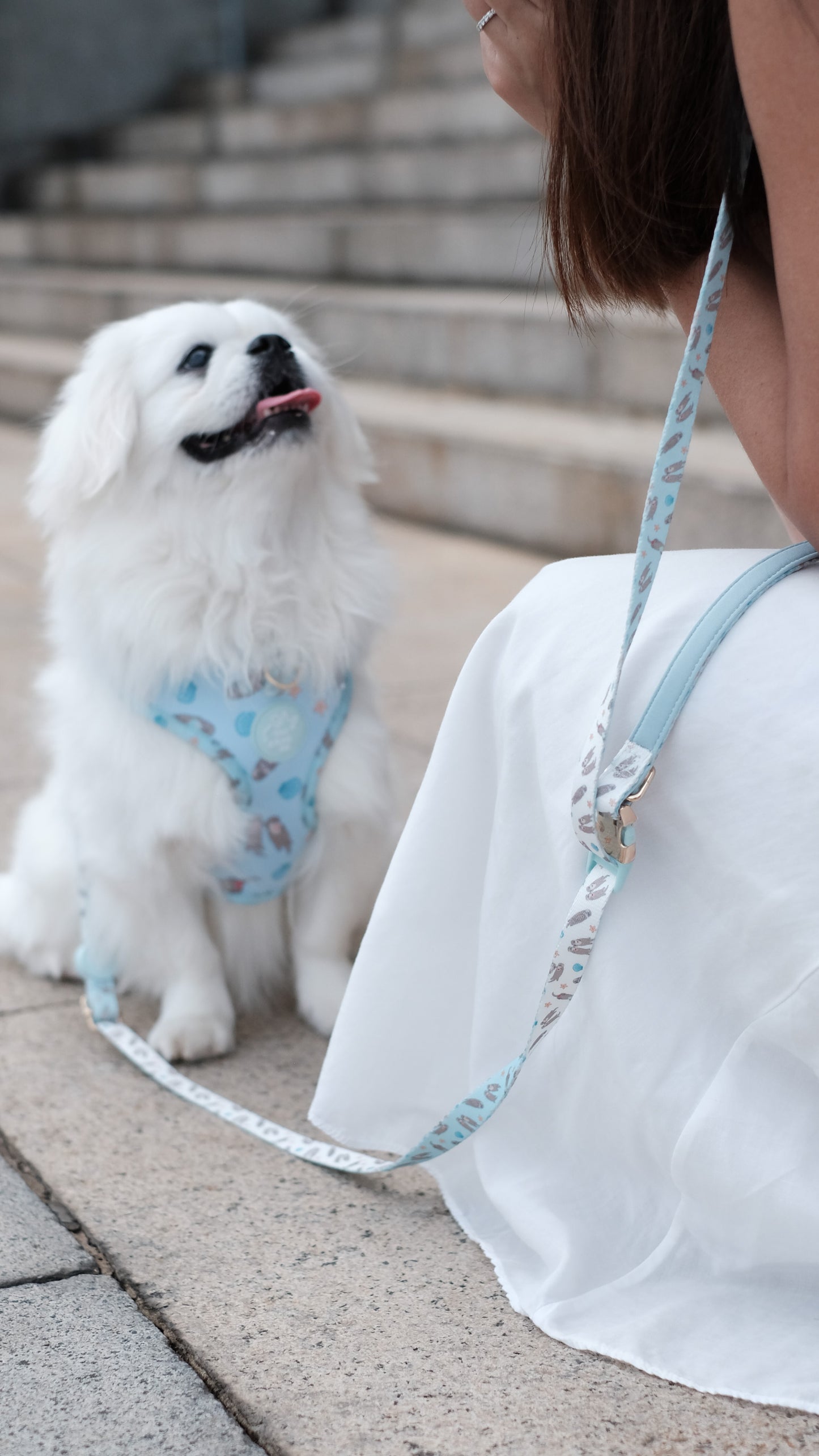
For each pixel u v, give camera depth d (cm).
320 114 1003
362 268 821
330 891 234
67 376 825
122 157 1226
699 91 128
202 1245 168
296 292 796
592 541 518
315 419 227
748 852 131
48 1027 235
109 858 222
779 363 132
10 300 1042
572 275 144
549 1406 136
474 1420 134
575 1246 153
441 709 382
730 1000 137
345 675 228
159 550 218
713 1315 143
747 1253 142
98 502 223
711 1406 134
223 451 216
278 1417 136
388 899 167
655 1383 138
